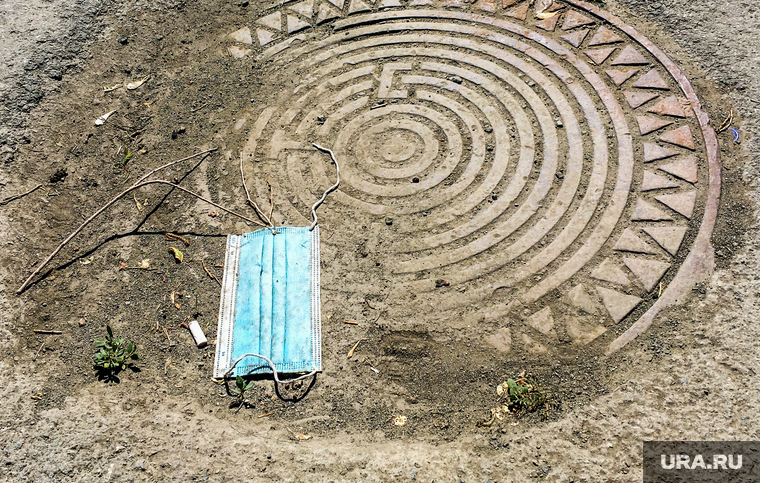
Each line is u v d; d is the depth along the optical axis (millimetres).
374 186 1039
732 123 1039
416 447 864
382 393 903
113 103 1125
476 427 878
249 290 959
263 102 1123
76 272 980
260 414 890
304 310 948
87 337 935
